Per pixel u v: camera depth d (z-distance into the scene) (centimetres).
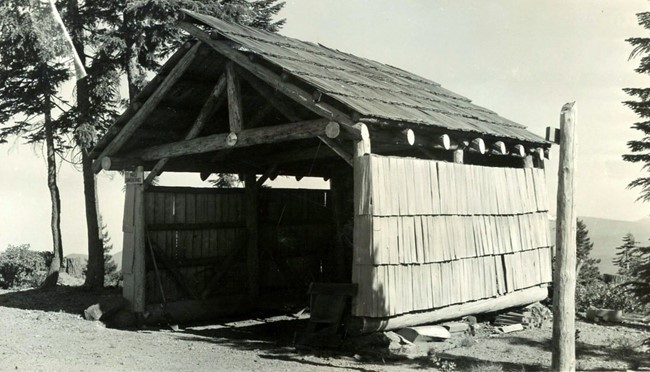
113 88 2022
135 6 1711
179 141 1270
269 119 1417
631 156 1373
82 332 1174
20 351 942
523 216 1388
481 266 1218
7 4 1784
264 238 1579
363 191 963
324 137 1006
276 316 1495
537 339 1188
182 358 944
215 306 1439
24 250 2327
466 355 1012
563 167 725
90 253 1920
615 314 1425
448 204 1137
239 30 1182
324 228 1725
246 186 1548
